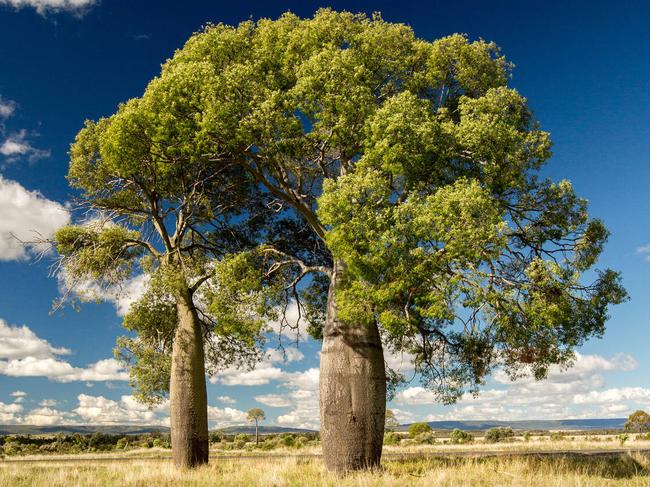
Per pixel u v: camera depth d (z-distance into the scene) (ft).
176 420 63.57
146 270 68.95
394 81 59.82
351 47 57.67
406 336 62.28
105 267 69.77
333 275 56.03
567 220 54.70
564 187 53.78
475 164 51.93
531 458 56.13
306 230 75.82
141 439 214.69
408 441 188.96
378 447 50.52
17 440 201.36
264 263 61.67
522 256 55.26
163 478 47.34
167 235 69.10
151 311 71.10
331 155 58.59
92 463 78.33
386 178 50.60
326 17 59.31
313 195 61.67
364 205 45.65
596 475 43.98
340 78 52.42
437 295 43.29
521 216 56.29
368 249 45.24
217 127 51.24
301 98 53.36
